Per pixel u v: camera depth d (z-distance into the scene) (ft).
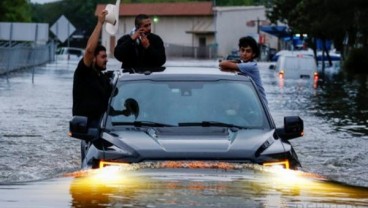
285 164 64.59
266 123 71.46
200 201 50.65
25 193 54.54
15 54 356.38
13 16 641.40
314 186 58.39
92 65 82.33
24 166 99.14
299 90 274.16
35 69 410.11
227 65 84.02
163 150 63.26
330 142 128.36
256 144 65.05
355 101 222.69
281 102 216.13
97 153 65.00
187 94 73.41
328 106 203.62
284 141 69.46
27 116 162.09
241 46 88.28
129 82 75.46
